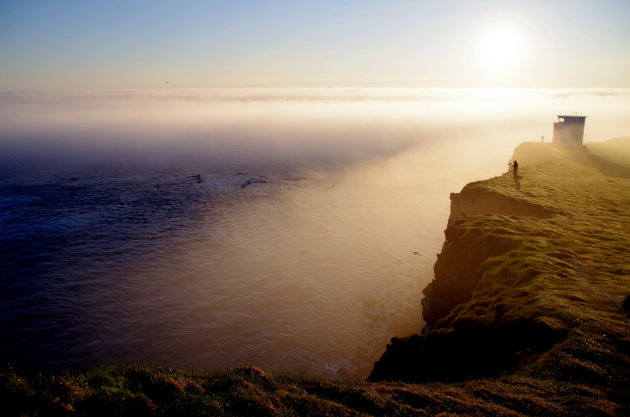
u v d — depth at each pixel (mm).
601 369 13031
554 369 13344
